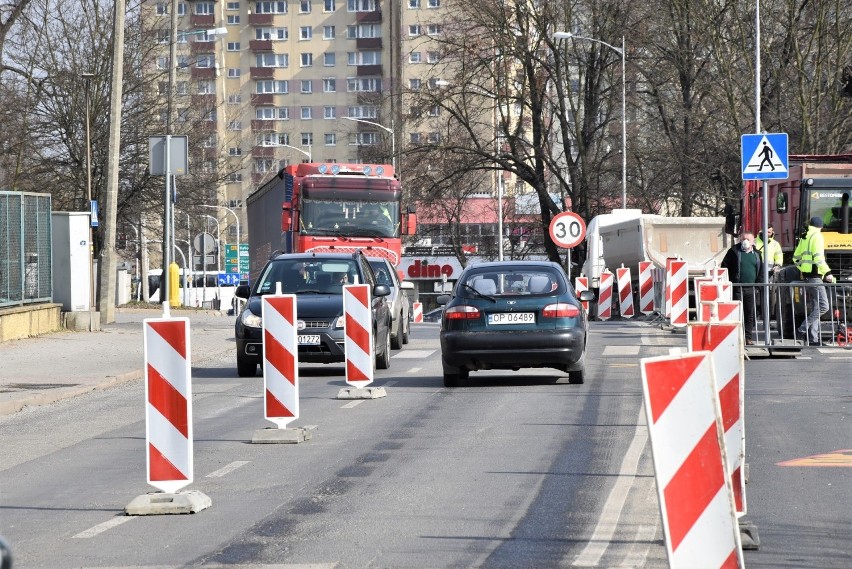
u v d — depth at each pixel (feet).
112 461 71.72
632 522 51.03
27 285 177.17
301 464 68.13
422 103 334.65
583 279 247.09
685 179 309.63
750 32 288.51
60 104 306.76
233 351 162.71
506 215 460.55
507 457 68.54
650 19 317.83
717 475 33.01
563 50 331.16
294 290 128.47
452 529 50.37
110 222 204.64
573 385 107.86
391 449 72.79
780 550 46.03
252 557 46.19
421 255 536.42
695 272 240.73
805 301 145.18
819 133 277.23
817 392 99.19
